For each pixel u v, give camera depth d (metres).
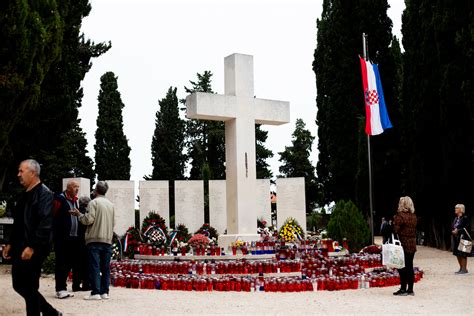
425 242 30.75
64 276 10.80
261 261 14.09
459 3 22.33
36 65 10.82
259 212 25.95
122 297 10.89
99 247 10.44
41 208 7.16
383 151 31.55
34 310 7.10
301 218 25.11
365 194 30.67
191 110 15.96
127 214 23.00
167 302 10.23
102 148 45.97
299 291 12.05
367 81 22.22
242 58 16.66
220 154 52.62
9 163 17.77
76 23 22.05
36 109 18.91
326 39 35.94
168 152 52.16
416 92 26.31
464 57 21.64
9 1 9.84
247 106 16.59
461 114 22.30
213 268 13.74
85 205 12.00
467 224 15.81
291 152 55.09
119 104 46.38
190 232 24.17
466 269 15.73
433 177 25.42
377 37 32.97
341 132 34.00
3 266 20.88
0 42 9.86
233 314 8.87
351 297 11.05
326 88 35.28
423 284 13.28
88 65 29.23
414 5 26.80
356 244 20.52
